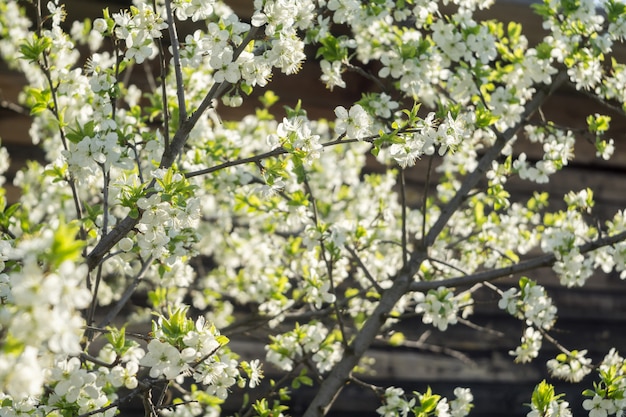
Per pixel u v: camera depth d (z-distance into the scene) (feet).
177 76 8.36
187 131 8.40
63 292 4.72
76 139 8.04
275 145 8.11
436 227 11.94
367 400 17.25
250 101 17.24
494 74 11.98
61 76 9.25
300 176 11.03
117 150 8.45
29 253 4.65
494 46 11.71
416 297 11.12
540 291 10.94
